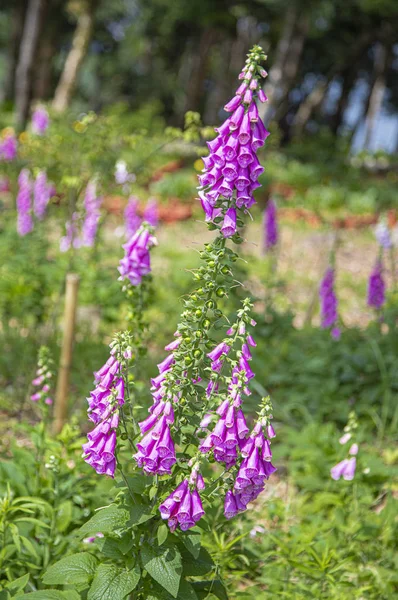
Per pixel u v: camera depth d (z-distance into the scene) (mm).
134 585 2713
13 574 3604
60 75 41719
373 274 7418
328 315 7090
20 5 33219
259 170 2721
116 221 13242
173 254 12203
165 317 8656
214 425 2865
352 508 4773
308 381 6895
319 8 26484
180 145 22141
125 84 47844
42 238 8852
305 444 5586
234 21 28219
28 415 6082
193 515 2576
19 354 6879
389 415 6660
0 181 12953
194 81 35500
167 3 31906
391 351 7301
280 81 24812
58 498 3916
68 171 7074
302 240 15086
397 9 29969
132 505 2820
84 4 22672
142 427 2643
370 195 20031
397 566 4273
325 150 23016
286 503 4980
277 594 3879
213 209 2818
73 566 2934
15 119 22375
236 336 2738
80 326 7902
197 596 3066
